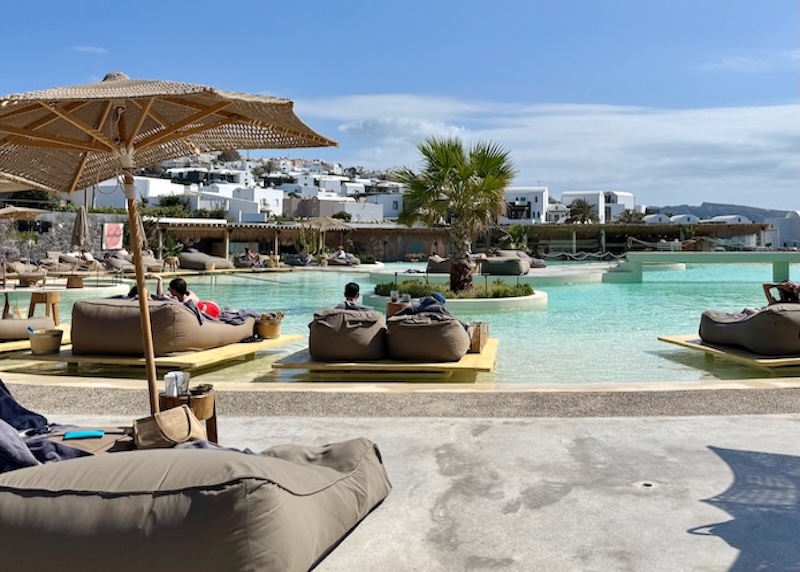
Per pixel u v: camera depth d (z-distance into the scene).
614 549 2.84
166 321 7.54
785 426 4.75
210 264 29.48
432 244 43.34
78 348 7.73
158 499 2.00
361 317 7.54
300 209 64.81
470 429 4.75
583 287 21.59
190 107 4.57
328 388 6.20
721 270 31.11
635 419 4.98
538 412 5.25
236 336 8.62
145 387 6.38
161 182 58.91
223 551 1.96
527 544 2.90
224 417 5.18
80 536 1.96
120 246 32.94
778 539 2.92
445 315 7.61
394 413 5.28
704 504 3.32
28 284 20.06
